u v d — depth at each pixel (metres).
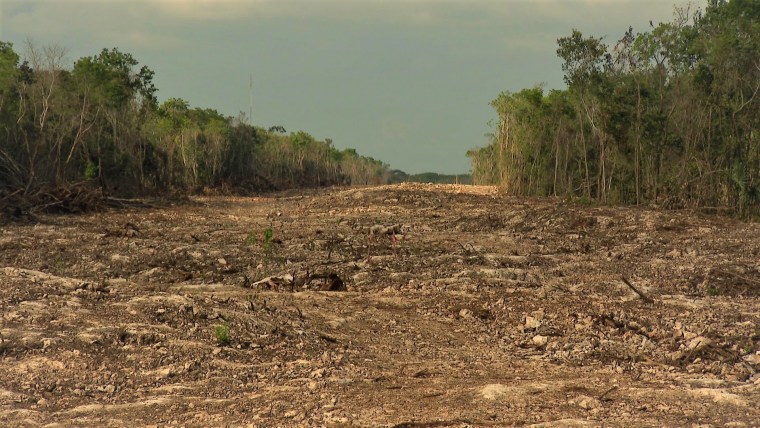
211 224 33.81
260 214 41.19
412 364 12.30
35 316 12.79
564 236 30.12
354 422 9.05
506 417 9.34
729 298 18.44
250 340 12.81
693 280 20.17
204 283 19.77
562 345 13.87
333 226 33.91
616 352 13.34
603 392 10.62
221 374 11.21
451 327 15.27
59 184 39.53
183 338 12.45
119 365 11.30
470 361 12.73
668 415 9.49
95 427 9.01
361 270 21.14
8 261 22.17
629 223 32.41
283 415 9.39
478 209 43.12
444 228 33.62
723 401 10.07
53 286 15.02
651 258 24.39
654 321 15.64
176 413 9.52
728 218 35.94
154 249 24.56
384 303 17.03
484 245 27.31
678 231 30.47
